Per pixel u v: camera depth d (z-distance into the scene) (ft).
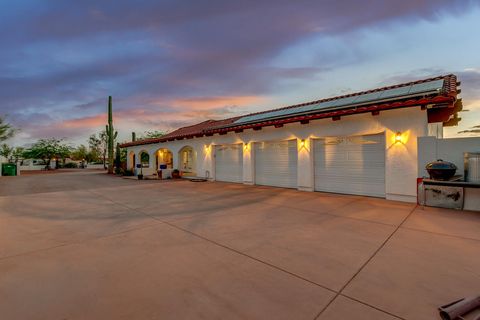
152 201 27.35
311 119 31.19
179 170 57.11
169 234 15.57
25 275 10.20
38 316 7.43
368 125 28.09
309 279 9.62
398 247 12.98
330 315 7.31
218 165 48.39
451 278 9.61
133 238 14.87
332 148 31.96
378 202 25.38
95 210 23.02
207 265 11.01
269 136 38.47
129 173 68.69
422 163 24.21
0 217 20.76
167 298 8.36
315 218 19.26
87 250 12.99
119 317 7.34
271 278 9.74
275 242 13.94
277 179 38.45
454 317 6.98
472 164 20.49
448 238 14.35
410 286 9.01
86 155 155.02
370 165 28.66
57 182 51.90
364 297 8.30
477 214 20.01
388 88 35.88
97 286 9.23
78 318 7.33
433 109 25.61
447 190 21.93
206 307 7.80
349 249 12.78
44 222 18.90
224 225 17.49
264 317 7.27
